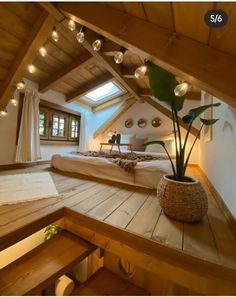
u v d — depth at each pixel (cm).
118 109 546
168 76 131
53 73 346
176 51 103
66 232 148
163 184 146
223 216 148
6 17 194
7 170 296
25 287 94
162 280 126
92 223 136
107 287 128
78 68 324
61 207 152
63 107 445
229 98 92
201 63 97
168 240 112
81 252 124
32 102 336
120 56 167
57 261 113
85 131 528
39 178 245
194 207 131
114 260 145
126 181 232
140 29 116
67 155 304
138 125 562
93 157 279
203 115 314
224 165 168
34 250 123
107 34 131
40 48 224
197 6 79
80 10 145
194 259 100
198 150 448
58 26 215
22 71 246
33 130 338
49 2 157
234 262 95
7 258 203
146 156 324
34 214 138
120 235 123
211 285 96
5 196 169
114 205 162
